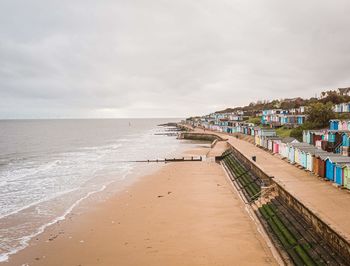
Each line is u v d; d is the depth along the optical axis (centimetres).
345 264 1670
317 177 3428
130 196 3788
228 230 2584
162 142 11938
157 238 2514
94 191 4084
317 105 7044
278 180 3175
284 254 2052
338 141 4356
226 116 18000
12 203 3616
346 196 2645
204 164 6053
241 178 4256
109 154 8188
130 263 2141
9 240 2556
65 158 7525
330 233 1859
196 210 3144
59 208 3372
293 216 2414
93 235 2625
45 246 2438
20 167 6278
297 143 4619
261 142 6494
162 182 4531
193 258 2162
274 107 15475
